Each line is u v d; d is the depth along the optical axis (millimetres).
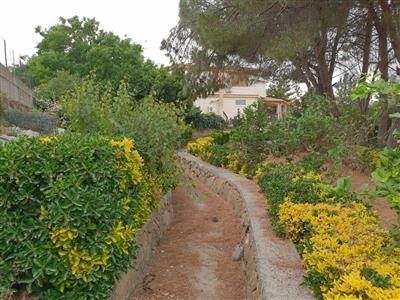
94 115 6273
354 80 11375
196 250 6590
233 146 11578
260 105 10875
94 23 36531
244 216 6699
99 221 3553
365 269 2904
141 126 6172
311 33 9727
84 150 3658
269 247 4395
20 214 3432
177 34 16359
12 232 3352
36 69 34094
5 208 3375
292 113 10430
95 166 3627
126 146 4449
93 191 3525
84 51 34938
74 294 3439
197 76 16312
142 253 5586
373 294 2518
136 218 4848
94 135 4516
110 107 6598
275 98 22438
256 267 4168
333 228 3932
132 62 32469
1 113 13281
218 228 7699
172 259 6203
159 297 4938
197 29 11719
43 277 3344
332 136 8266
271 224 5250
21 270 3338
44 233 3387
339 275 2959
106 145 4031
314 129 8586
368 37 12336
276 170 7211
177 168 7254
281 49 9570
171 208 8508
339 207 4566
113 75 30141
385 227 5059
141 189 5148
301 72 15930
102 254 3543
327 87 11742
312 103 9703
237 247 6332
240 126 10812
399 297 2471
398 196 2994
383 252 3361
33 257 3338
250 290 4539
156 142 6137
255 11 9758
